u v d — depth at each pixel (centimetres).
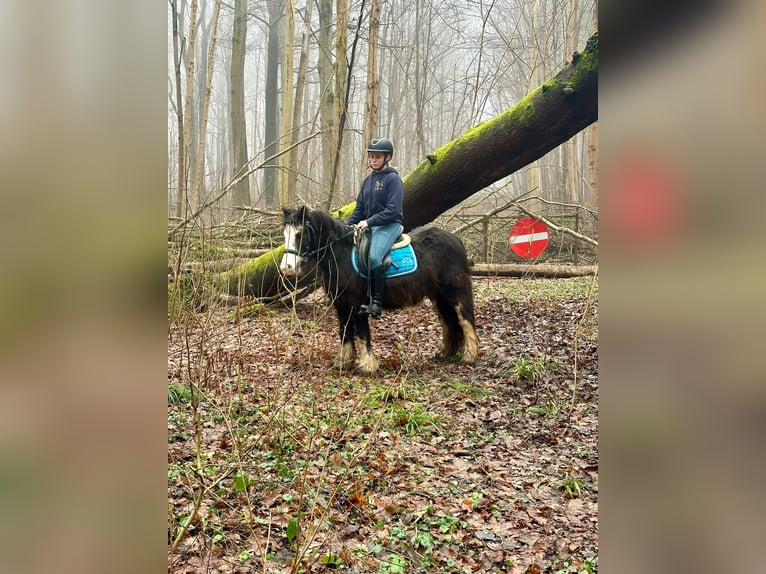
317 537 331
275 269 832
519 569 315
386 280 680
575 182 1923
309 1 1374
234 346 658
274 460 412
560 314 894
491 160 768
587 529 354
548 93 702
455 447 469
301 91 1368
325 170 1530
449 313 735
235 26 1905
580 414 545
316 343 724
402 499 383
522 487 406
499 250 1444
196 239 639
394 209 666
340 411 512
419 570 315
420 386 622
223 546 313
